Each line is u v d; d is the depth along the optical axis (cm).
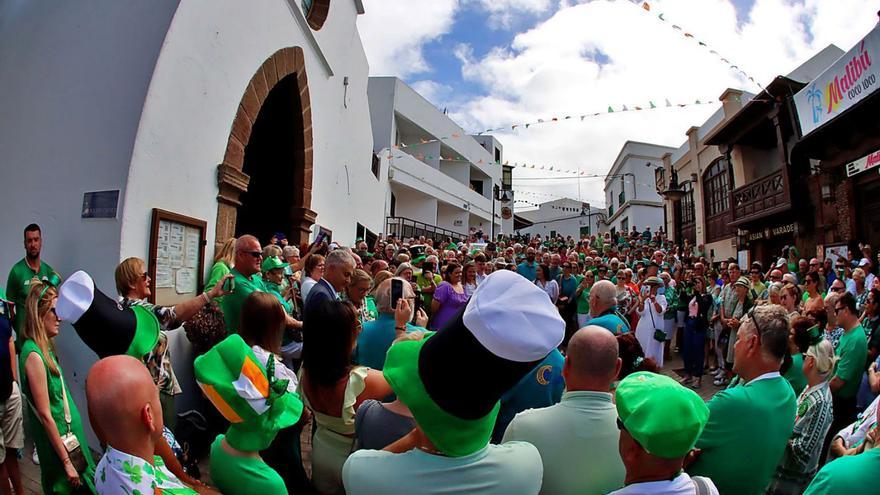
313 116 765
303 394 266
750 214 1392
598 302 380
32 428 254
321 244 541
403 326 312
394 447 163
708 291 809
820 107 1015
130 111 371
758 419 194
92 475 262
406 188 2289
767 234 1349
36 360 248
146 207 378
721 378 734
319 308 238
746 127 1353
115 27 402
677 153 2106
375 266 618
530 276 873
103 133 377
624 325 359
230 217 511
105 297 254
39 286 263
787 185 1180
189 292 435
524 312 123
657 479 140
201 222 450
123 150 365
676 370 815
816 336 275
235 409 185
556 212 5400
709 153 1753
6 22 457
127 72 383
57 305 236
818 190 1127
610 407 193
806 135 1078
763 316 212
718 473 196
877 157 947
